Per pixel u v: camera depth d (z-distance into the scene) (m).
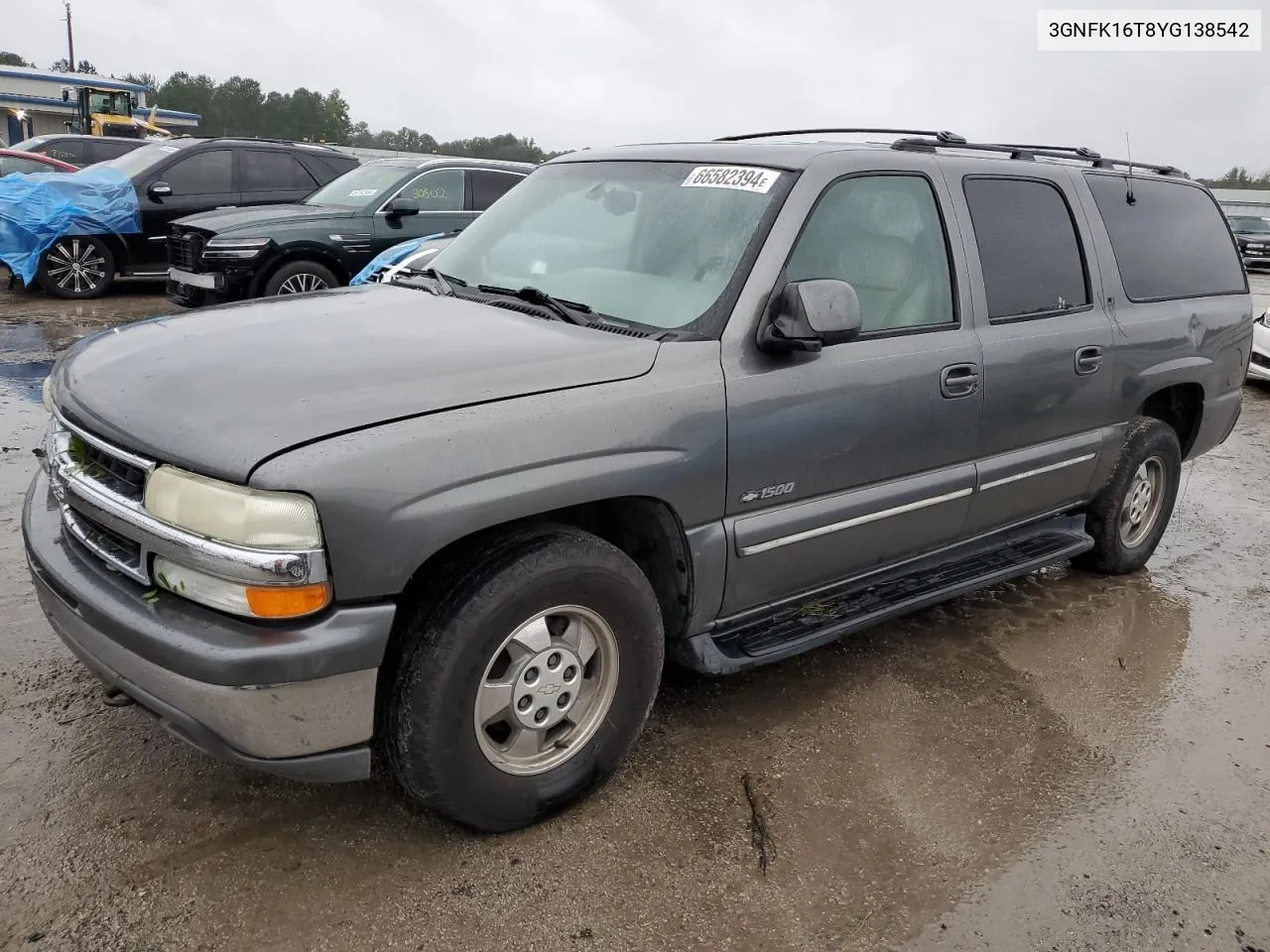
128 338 2.96
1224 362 5.00
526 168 10.85
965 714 3.56
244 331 2.88
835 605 3.55
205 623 2.27
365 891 2.50
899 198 3.48
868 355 3.26
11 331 9.05
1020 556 4.18
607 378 2.71
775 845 2.78
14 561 4.18
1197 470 7.09
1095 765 3.29
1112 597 4.72
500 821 2.68
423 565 2.55
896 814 2.96
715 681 3.66
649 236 3.29
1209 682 3.92
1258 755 3.42
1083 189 4.28
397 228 9.90
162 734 3.08
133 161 11.70
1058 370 3.96
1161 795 3.14
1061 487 4.25
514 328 2.94
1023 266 3.90
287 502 2.18
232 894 2.45
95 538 2.57
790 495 3.14
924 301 3.51
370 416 2.34
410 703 2.45
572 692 2.76
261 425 2.27
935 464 3.57
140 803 2.76
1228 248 5.17
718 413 2.87
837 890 2.63
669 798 2.95
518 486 2.47
